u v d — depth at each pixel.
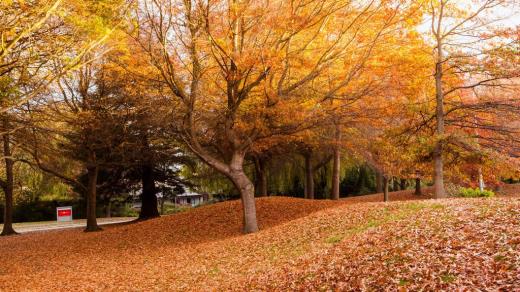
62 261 17.70
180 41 16.72
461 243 8.65
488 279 6.95
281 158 33.16
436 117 20.80
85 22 10.94
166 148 28.86
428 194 32.31
